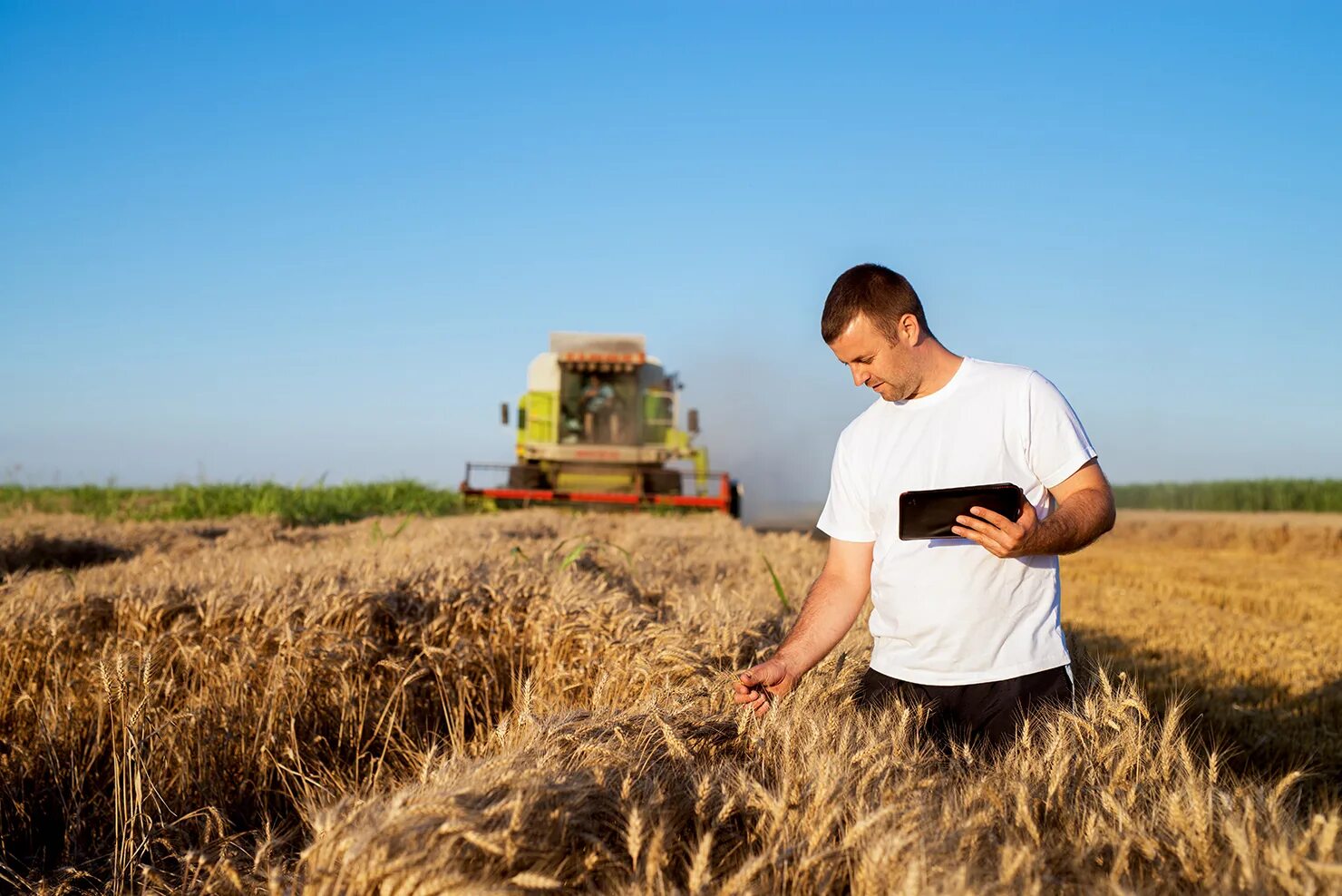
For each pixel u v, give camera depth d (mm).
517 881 1665
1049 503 2971
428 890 1607
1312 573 16250
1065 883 1806
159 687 4074
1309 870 1715
